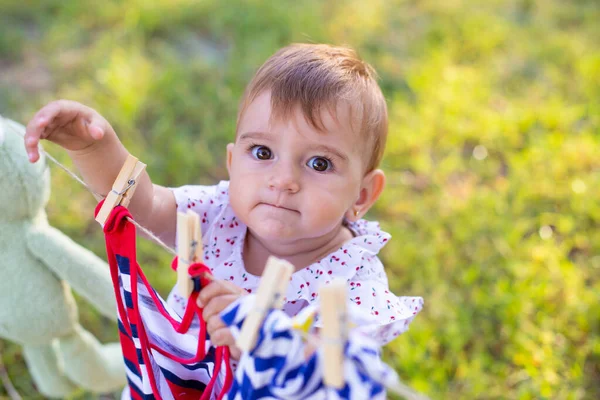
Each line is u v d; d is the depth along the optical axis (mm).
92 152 1359
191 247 1079
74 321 1734
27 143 1224
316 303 1401
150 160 2861
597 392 2221
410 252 2631
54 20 3691
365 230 1642
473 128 3234
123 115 3059
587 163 3086
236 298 1131
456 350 2285
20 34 3549
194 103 3193
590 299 2461
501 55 3846
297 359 1027
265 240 1496
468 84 3553
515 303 2406
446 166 3051
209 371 1332
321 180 1383
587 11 4312
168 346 1360
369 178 1576
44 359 1850
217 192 1613
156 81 3258
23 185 1499
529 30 4070
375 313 1404
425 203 2883
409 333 2324
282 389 1045
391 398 2174
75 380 1914
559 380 2203
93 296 1639
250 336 997
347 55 1552
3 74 3320
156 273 2453
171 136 3023
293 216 1370
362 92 1457
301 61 1465
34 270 1594
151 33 3689
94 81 3305
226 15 3812
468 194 2932
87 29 3672
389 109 3314
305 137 1372
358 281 1450
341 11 4062
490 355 2330
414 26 4035
